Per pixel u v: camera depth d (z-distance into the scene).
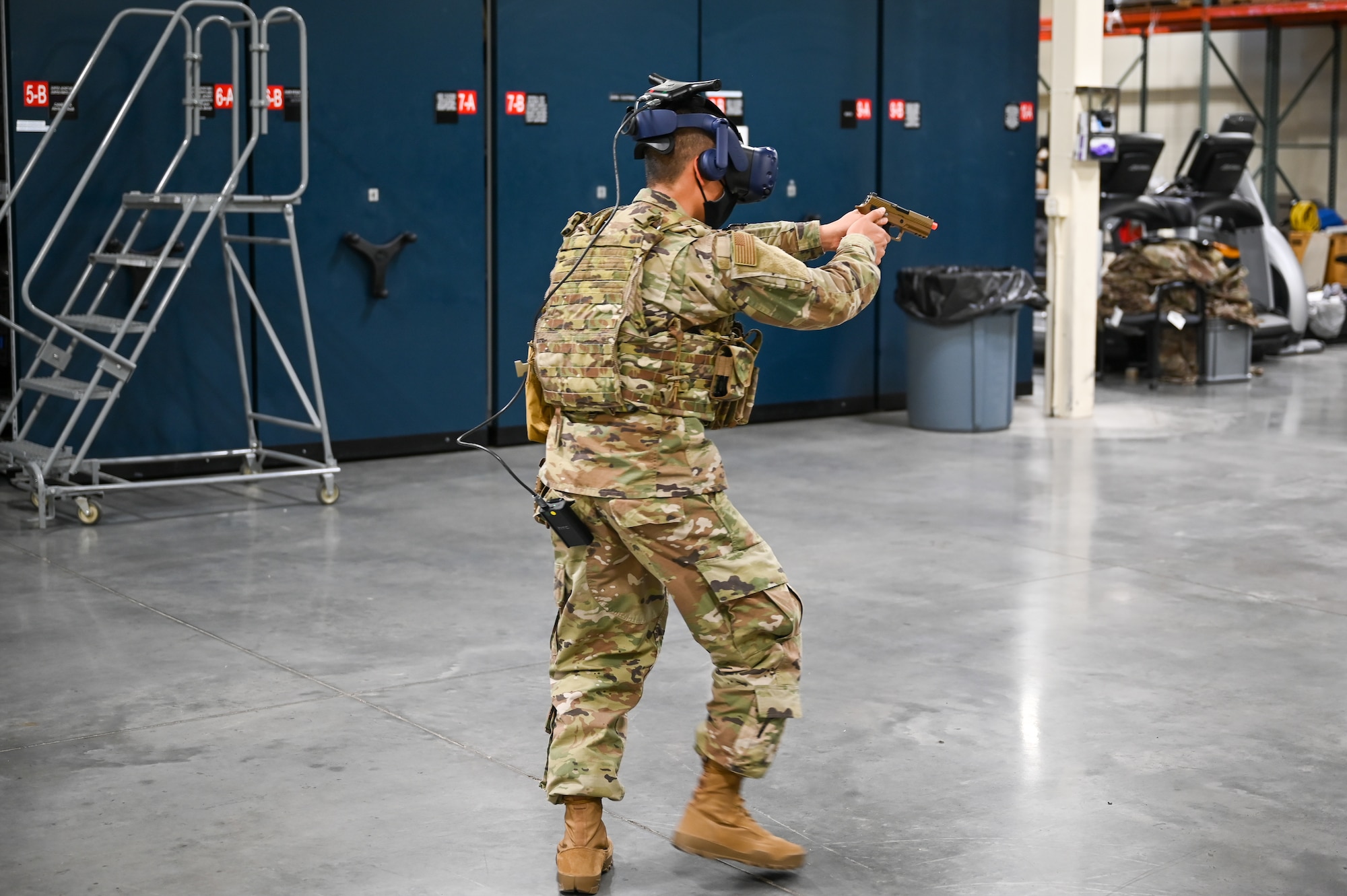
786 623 2.55
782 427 8.40
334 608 4.54
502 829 2.88
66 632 4.25
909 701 3.65
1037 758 3.27
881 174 8.84
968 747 3.34
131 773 3.16
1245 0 13.40
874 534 5.59
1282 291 11.59
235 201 5.81
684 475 2.49
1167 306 10.03
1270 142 14.31
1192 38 15.24
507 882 2.65
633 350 2.46
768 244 2.59
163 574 4.96
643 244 2.47
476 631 4.29
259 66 5.77
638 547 2.49
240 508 6.10
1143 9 13.70
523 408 7.80
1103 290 10.16
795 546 5.38
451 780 3.13
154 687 3.76
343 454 7.26
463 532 5.65
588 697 2.63
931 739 3.39
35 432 6.47
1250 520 5.82
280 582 4.86
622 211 2.58
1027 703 3.65
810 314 2.50
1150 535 5.57
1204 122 13.40
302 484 6.67
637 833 2.89
